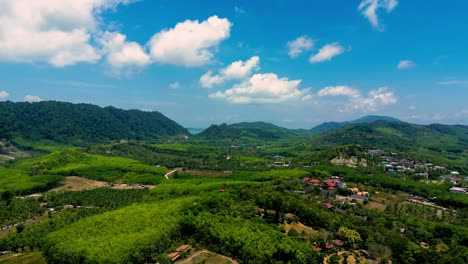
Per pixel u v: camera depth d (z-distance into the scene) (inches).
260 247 5802.2
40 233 7160.4
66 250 5792.3
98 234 6451.8
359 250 6574.8
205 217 6963.6
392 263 6181.1
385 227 7696.9
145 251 5876.0
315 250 5979.3
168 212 7342.5
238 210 7657.5
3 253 6604.3
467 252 6382.9
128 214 7342.5
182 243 6476.4
